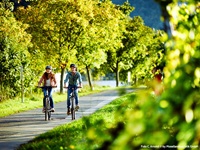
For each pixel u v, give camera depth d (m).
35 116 50.62
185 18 10.42
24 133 35.91
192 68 8.66
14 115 52.09
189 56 8.95
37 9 116.12
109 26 124.94
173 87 7.86
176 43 9.06
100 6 129.88
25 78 81.69
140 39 172.00
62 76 120.44
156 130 6.90
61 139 28.03
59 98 87.69
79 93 113.31
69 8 115.56
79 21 113.38
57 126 37.91
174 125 7.41
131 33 171.75
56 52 115.88
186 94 7.80
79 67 129.75
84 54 122.62
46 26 112.56
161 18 9.16
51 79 45.97
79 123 36.69
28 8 117.19
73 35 117.31
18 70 79.88
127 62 176.88
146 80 8.08
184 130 7.13
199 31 10.42
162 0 9.02
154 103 7.17
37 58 110.44
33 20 115.19
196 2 10.34
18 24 87.44
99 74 196.75
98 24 124.44
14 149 27.98
